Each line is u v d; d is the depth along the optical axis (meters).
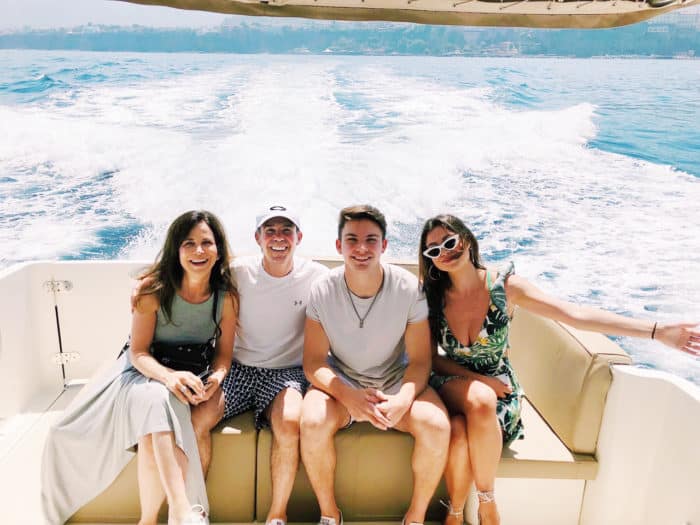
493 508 1.77
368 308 1.86
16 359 2.39
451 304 1.92
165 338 1.94
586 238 6.99
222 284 1.94
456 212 7.83
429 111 11.52
